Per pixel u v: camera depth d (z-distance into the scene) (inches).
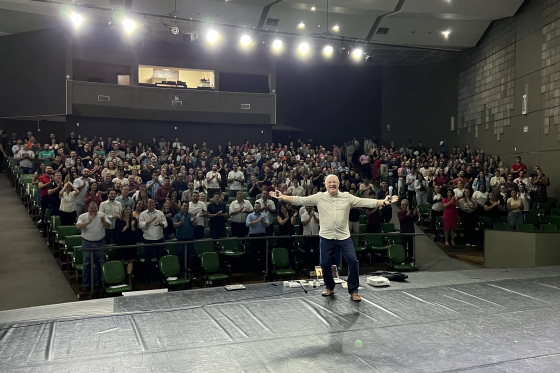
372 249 406.9
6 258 366.9
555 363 140.6
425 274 278.1
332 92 937.5
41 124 776.3
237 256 368.5
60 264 358.3
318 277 263.0
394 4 623.5
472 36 729.0
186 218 352.5
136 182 440.8
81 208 396.5
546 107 570.3
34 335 170.7
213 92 792.9
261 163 629.0
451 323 180.4
